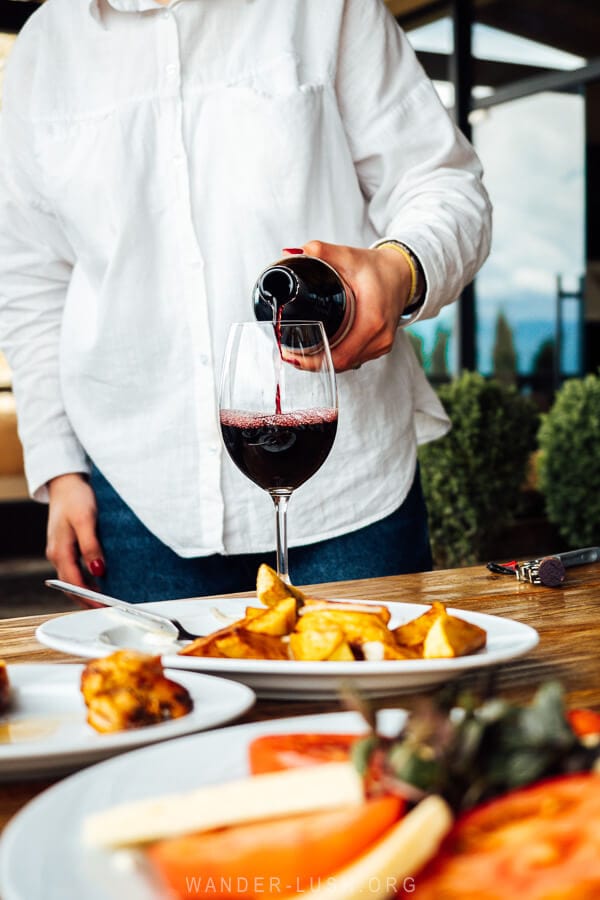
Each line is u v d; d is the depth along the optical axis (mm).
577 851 309
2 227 1669
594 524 4492
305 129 1490
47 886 353
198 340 1507
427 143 1569
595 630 891
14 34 5805
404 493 1562
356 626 710
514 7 6168
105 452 1556
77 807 418
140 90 1512
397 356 1615
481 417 4391
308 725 506
